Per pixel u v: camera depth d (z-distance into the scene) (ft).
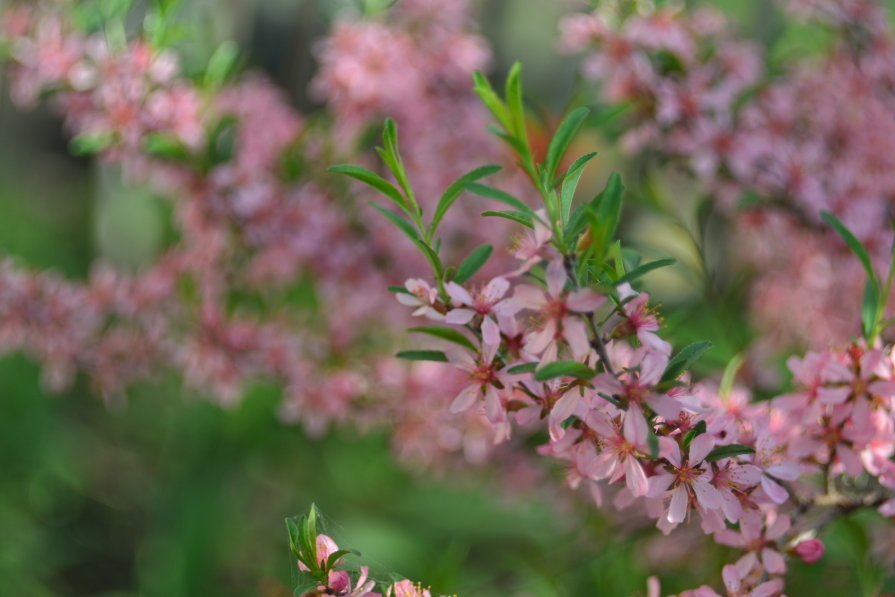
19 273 3.09
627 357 1.95
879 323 2.03
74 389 6.29
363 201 3.08
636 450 1.85
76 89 2.94
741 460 1.91
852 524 2.24
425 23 3.35
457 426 2.97
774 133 2.87
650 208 3.02
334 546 1.85
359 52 3.20
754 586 2.00
